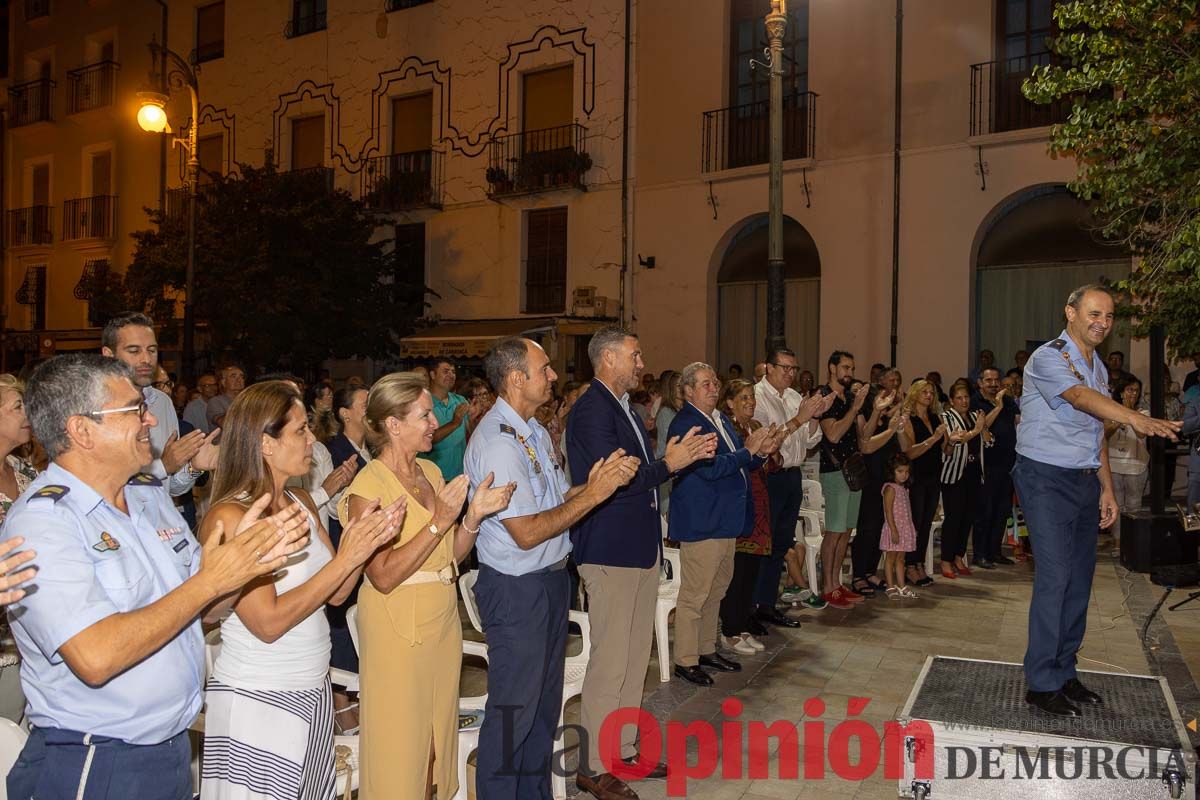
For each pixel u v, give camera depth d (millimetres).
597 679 4195
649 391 11320
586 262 16719
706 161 15492
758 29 15320
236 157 21281
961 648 6316
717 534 5477
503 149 17625
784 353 6812
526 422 3801
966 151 13461
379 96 19250
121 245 23125
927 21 13711
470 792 3959
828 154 14500
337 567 2562
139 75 22891
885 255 14078
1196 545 8586
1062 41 7184
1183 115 6812
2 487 3629
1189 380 11195
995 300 13836
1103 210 7605
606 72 16500
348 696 4734
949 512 8578
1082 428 4277
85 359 2254
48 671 2172
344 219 17266
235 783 2668
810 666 5953
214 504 2686
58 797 2160
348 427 5715
